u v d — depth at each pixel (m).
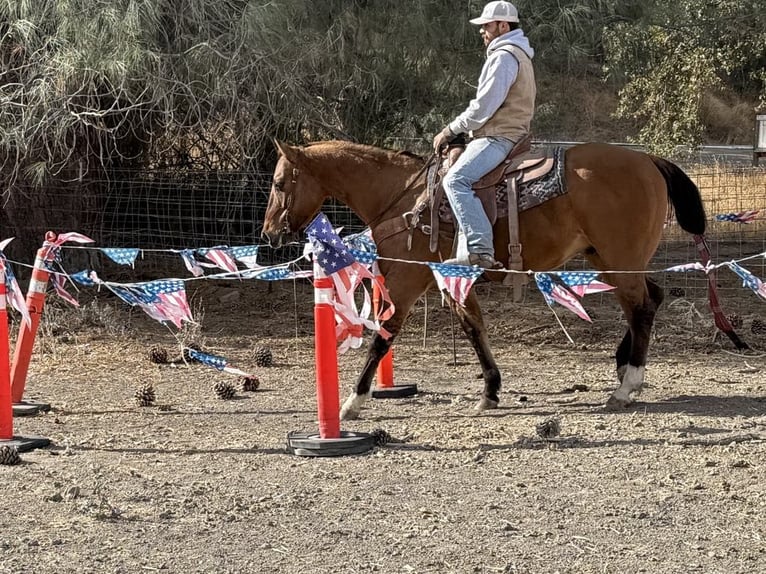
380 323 7.57
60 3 10.23
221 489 5.75
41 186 12.17
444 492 5.66
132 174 13.31
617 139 23.91
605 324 11.38
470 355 10.20
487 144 7.21
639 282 7.41
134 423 7.46
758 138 18.39
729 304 12.56
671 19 13.98
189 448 6.70
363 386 7.55
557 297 6.88
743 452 6.40
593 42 12.11
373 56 11.80
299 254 13.15
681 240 16.69
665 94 20.19
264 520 5.23
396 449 6.63
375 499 5.55
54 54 10.74
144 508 5.43
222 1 10.88
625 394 7.66
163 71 10.66
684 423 7.20
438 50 11.77
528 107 7.32
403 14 11.36
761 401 7.92
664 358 9.81
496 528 5.08
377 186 7.82
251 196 13.14
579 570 4.55
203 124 11.77
